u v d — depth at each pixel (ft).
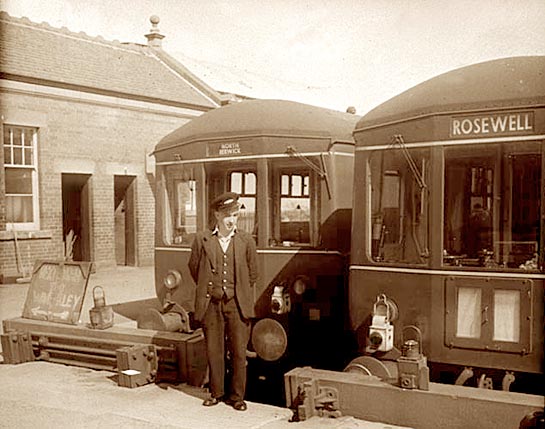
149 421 17.62
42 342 24.84
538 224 16.81
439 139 18.19
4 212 47.21
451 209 18.15
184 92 61.11
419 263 18.67
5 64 47.11
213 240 19.13
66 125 51.31
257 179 25.58
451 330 17.85
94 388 21.21
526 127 17.02
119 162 55.47
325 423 16.96
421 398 16.28
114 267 55.31
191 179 27.76
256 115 26.22
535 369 16.63
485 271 17.33
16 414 18.34
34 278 26.40
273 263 25.00
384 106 20.15
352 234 20.40
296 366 25.32
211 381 19.22
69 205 54.60
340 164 25.09
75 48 54.44
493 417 15.37
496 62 18.70
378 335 18.49
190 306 27.86
